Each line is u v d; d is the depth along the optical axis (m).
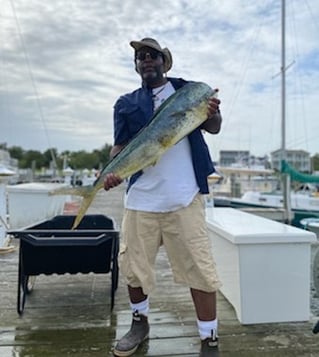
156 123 1.81
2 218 4.36
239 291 2.33
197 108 1.78
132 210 1.96
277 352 1.98
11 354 1.96
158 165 1.89
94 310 2.55
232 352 1.98
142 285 1.95
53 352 1.98
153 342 2.08
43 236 2.39
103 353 1.97
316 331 2.00
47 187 6.07
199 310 1.90
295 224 9.62
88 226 3.05
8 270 3.48
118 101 2.02
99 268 2.48
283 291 2.34
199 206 1.92
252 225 2.67
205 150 1.95
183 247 1.90
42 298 2.77
